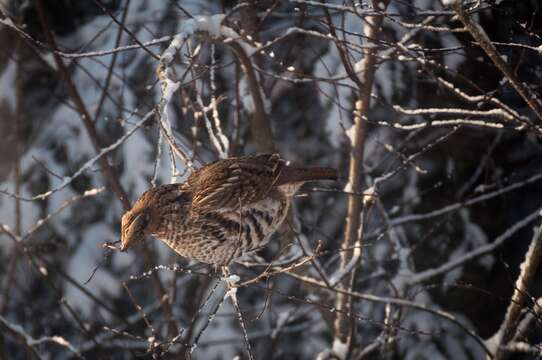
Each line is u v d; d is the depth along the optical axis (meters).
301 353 13.36
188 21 7.56
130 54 12.45
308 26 11.87
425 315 12.70
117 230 13.11
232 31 8.53
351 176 9.86
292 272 9.43
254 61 10.32
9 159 13.35
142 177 12.11
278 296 13.20
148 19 12.35
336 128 11.23
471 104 10.65
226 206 7.31
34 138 13.32
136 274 13.06
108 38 12.79
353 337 9.96
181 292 13.02
